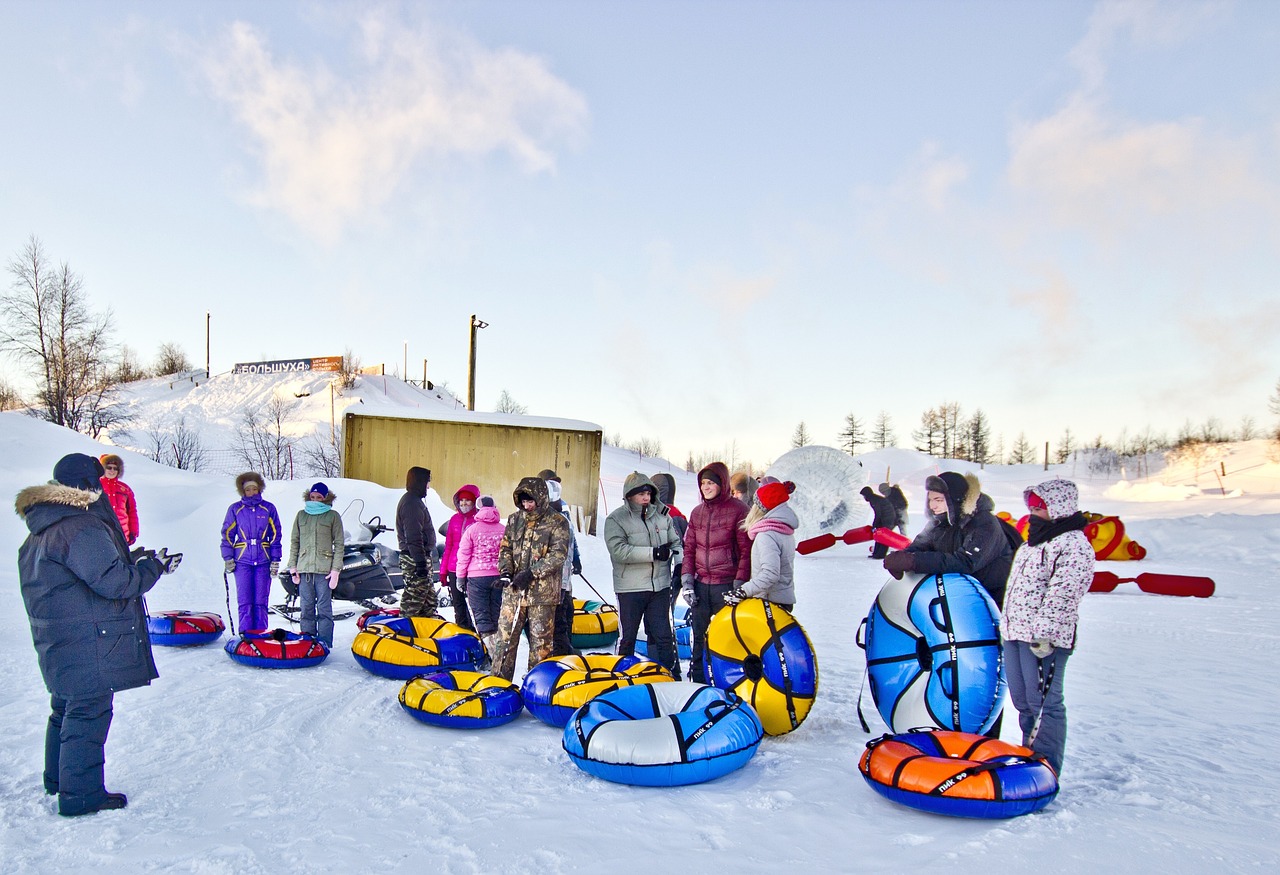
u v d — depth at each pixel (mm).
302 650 6777
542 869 3156
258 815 3713
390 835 3488
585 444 19141
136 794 3953
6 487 13125
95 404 44281
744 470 8750
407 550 8352
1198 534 18875
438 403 76062
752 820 3668
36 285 41406
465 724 5207
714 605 5992
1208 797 3930
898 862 3188
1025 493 4281
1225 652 8031
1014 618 4160
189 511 13406
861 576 14844
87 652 3662
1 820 3592
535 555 6098
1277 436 58531
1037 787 3637
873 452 52125
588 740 4262
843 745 4934
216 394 70500
